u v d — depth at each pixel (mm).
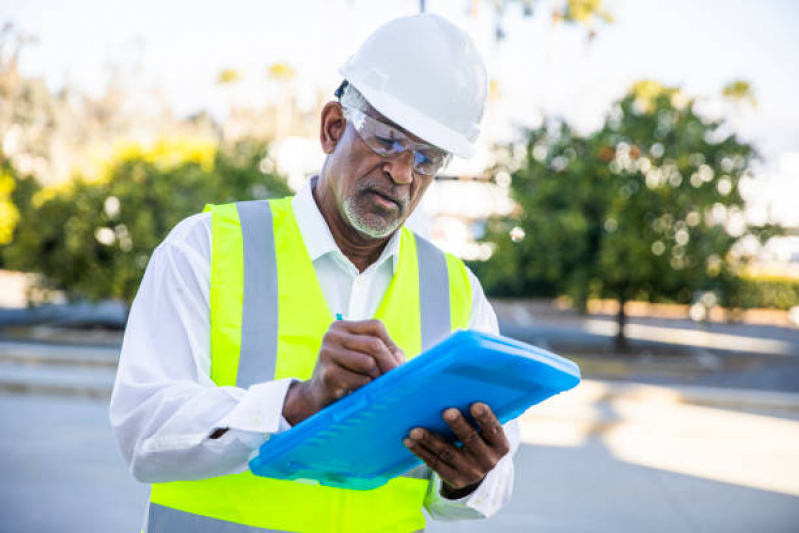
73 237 11820
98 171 12633
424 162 1402
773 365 12375
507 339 1056
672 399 9664
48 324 13328
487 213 12039
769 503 5996
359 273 1572
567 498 5867
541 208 11664
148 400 1276
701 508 5805
